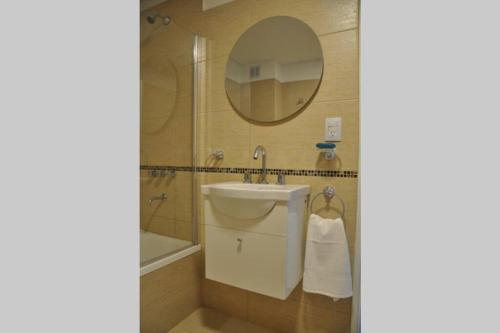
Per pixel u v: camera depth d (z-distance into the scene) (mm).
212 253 1397
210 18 1772
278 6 1546
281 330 1559
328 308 1438
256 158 1516
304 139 1473
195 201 1819
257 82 1604
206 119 1781
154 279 1464
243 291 1678
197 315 1718
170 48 1862
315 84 1439
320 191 1432
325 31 1418
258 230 1267
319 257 1321
